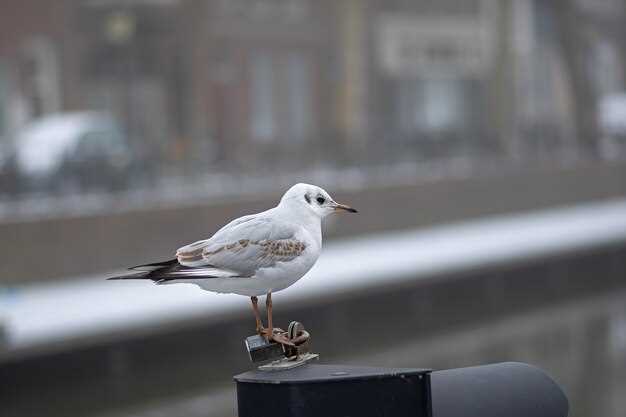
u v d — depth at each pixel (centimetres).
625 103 4112
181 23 3688
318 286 1842
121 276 429
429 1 4578
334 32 4206
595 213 3028
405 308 1978
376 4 4378
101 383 1517
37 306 1717
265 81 4056
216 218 2212
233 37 3950
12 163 2398
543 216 2977
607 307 2198
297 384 365
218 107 3909
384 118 4441
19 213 2014
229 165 2889
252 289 447
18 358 1440
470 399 392
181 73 3712
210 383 1606
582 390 1516
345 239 2428
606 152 3734
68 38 3709
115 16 3597
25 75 3728
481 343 1872
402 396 363
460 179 2731
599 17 4494
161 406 1495
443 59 4647
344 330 1838
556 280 2330
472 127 4556
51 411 1461
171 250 2116
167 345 1600
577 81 3769
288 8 4106
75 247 1955
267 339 426
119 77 3688
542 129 3925
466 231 2662
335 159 3103
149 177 2644
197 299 1753
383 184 2533
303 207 466
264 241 446
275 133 4088
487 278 2167
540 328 2000
